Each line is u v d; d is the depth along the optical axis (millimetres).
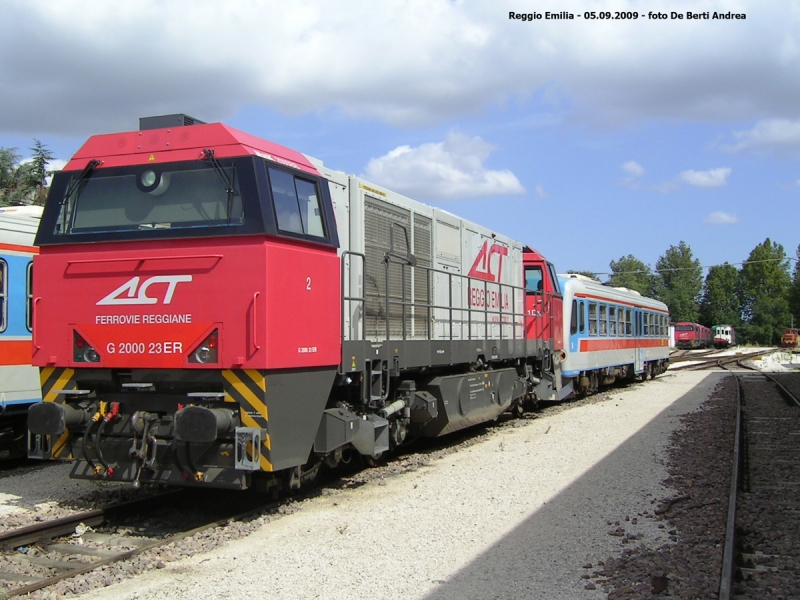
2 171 35000
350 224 9430
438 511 7770
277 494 8117
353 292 9289
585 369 20750
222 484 6910
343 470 10062
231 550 6406
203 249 7004
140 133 7656
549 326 17422
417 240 11305
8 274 10664
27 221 11188
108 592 5430
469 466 10336
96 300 7344
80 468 7449
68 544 6652
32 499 8484
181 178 7348
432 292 11656
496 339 13477
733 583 5613
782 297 107625
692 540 6625
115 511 7488
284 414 7109
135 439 7078
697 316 112312
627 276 112000
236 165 7156
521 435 13508
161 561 6016
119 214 7500
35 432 7207
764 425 15219
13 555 6285
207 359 6949
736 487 8570
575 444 12258
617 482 9203
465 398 11766
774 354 58562
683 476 9539
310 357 7406
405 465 10383
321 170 8820
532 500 8266
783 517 7629
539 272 17516
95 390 7539
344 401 8828
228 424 6820
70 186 7707
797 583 5652
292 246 7312
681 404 19328
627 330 26891
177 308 7047
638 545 6566
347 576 5758
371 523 7277
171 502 8195
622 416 16469
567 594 5375
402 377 10883
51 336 7500
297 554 6285
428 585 5574
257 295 6793
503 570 5906
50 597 5250
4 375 10555
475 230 13820
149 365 7098
